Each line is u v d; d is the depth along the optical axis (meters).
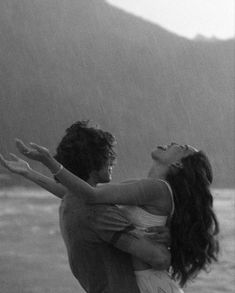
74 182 2.01
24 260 11.85
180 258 2.21
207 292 8.54
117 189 2.09
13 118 141.50
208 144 138.62
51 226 20.44
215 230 2.26
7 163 2.25
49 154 1.97
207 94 162.25
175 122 151.25
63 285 9.30
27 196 37.38
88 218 2.06
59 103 151.12
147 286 2.15
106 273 2.10
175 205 2.20
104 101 149.75
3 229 18.94
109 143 2.18
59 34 187.25
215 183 89.69
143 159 125.56
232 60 174.38
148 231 2.16
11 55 169.75
